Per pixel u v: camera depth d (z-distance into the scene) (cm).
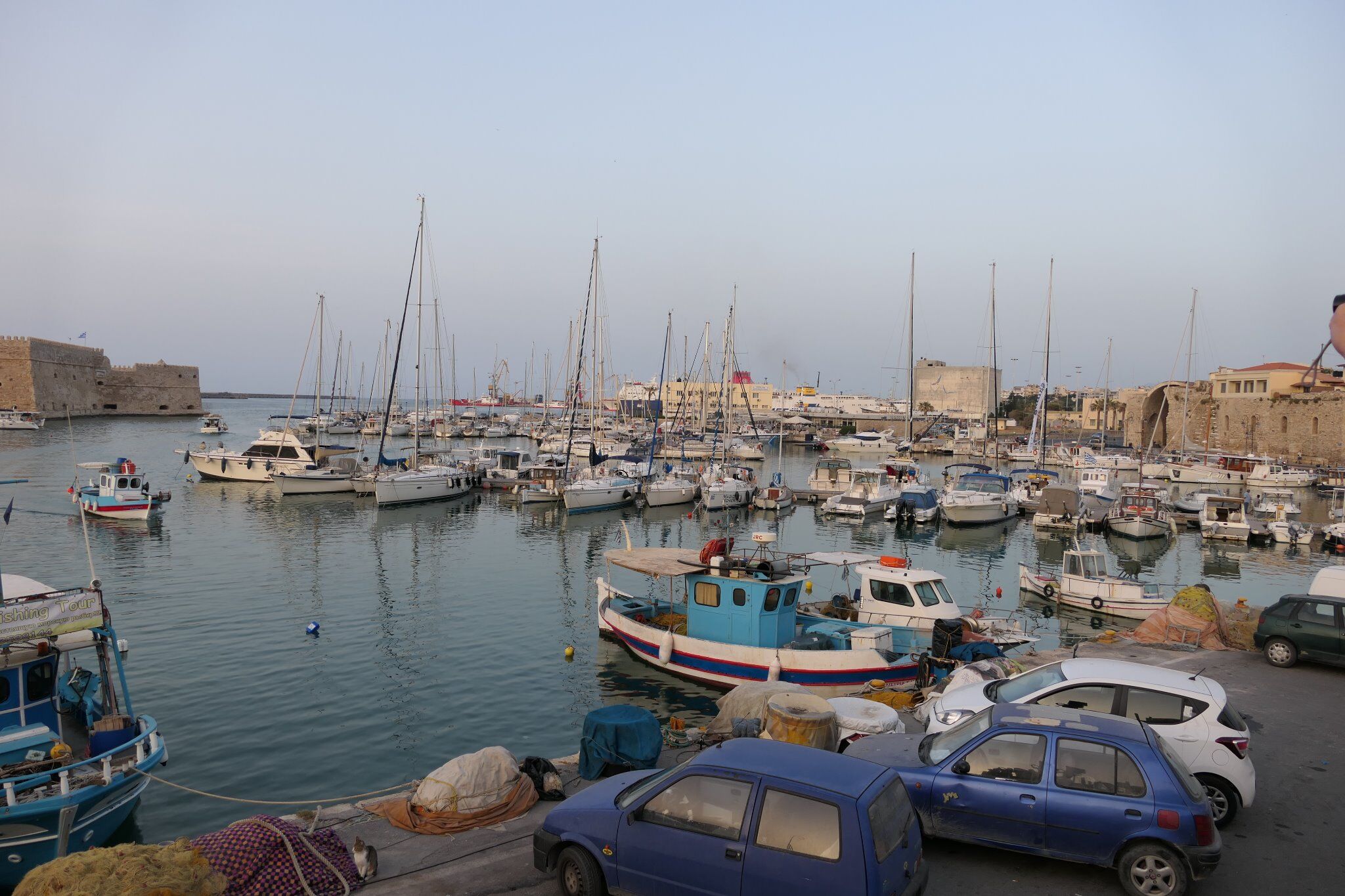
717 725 1343
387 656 2430
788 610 2186
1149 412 11900
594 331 7394
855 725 1196
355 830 987
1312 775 1161
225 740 1808
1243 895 848
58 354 13550
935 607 2248
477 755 1072
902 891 691
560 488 6062
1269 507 5612
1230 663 1789
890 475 7019
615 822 787
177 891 721
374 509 5612
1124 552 4841
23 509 5025
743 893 706
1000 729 903
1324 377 9431
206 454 6594
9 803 1136
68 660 1795
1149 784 820
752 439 10762
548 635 2675
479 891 835
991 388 12425
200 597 3094
